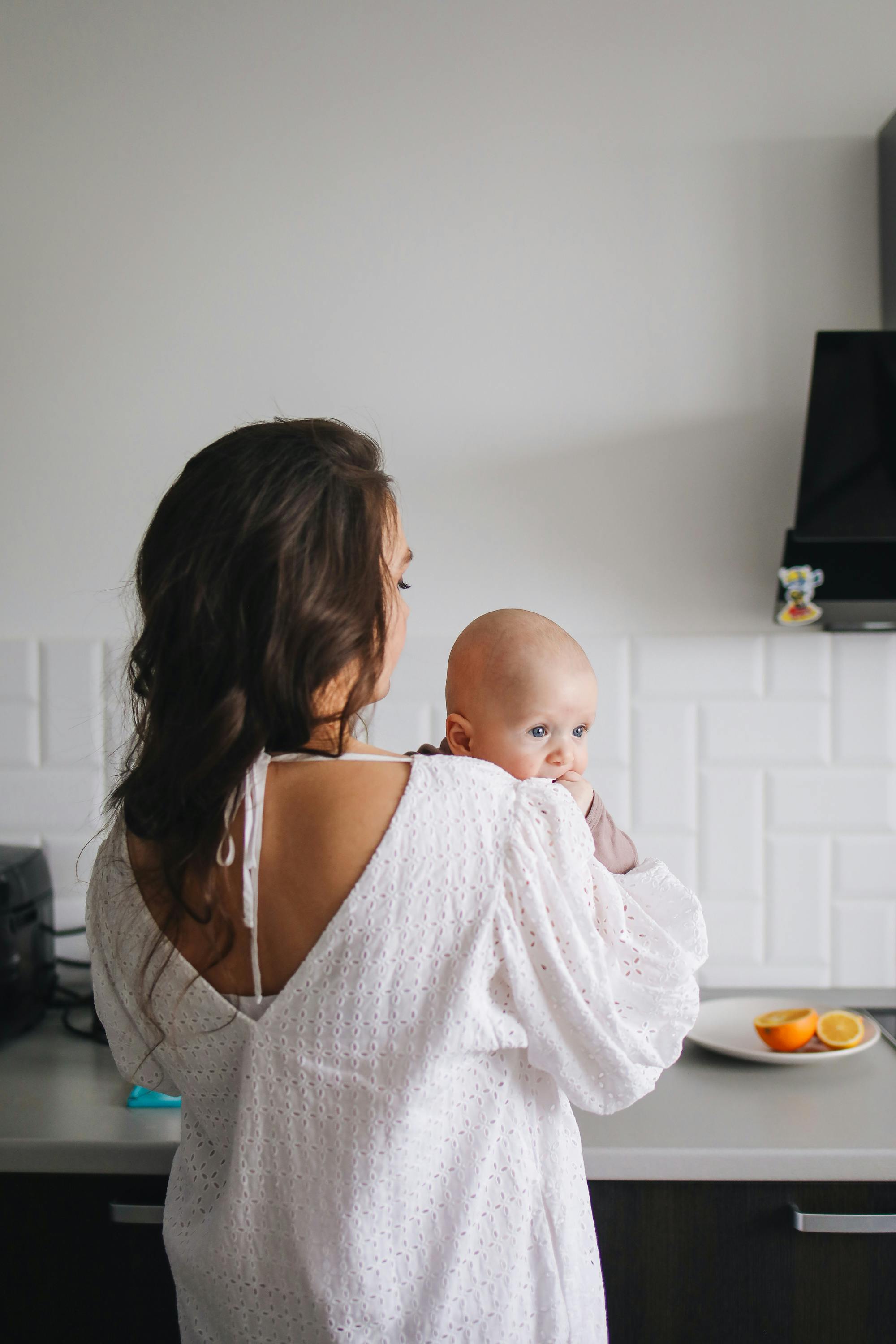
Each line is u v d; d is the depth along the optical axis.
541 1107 0.85
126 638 1.65
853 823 1.63
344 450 0.83
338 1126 0.76
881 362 1.35
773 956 1.64
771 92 1.62
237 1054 0.79
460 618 1.65
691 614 1.64
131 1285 1.16
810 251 1.62
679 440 1.64
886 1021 1.53
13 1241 1.17
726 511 1.64
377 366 1.65
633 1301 1.14
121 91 1.65
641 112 1.63
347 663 0.79
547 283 1.64
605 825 1.00
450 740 1.12
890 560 1.45
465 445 1.65
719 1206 1.13
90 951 0.93
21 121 1.65
